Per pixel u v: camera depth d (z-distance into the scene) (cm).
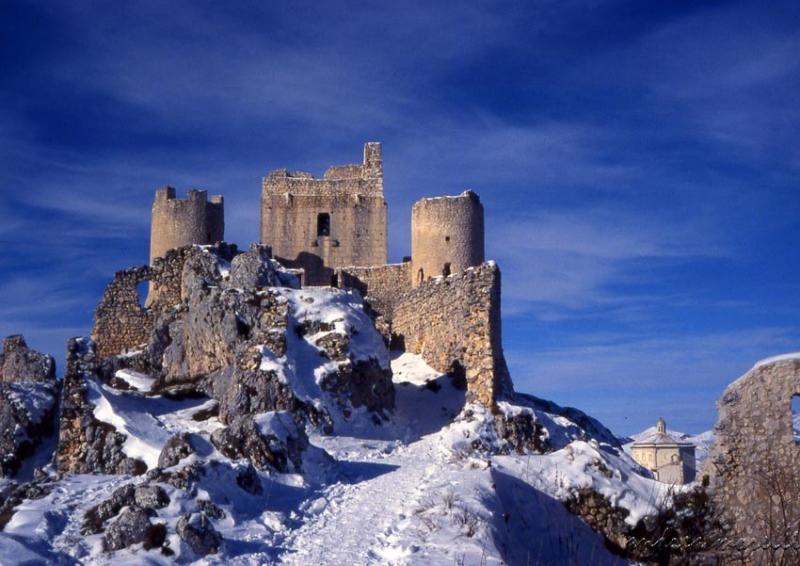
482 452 2961
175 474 2153
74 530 2006
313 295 3612
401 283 5022
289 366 3206
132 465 2750
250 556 1891
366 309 4406
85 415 2961
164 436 2923
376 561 1864
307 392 3173
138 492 2066
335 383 3244
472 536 1973
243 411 3092
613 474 2352
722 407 2206
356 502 2273
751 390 2181
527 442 3106
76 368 3075
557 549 2161
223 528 2031
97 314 4312
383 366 3428
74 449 2916
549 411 3709
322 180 5716
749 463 2164
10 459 3120
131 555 1859
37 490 2344
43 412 3278
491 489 2233
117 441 2848
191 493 2112
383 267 5059
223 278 4103
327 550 1928
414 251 4975
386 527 2064
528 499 2262
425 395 3522
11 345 3934
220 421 3139
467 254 4856
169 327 4034
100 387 3072
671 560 2184
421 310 3978
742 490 2161
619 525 2248
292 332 3400
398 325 4294
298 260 5638
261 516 2130
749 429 2175
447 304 3656
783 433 2141
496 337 3412
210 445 2452
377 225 5681
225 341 3544
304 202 5684
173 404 3334
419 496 2203
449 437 3011
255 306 3562
